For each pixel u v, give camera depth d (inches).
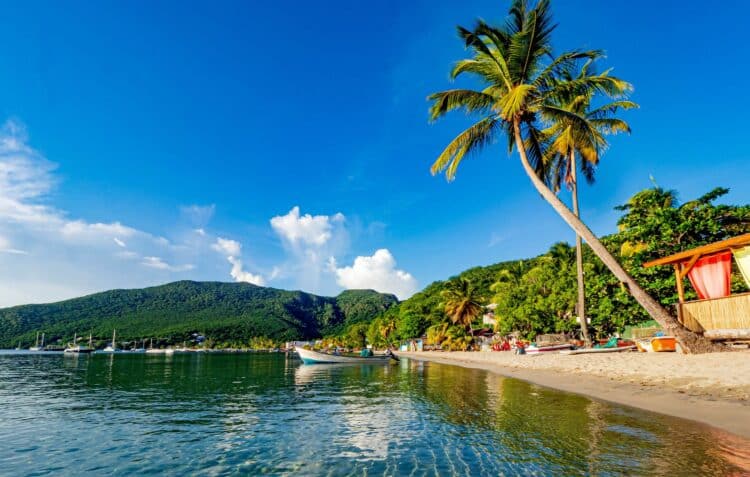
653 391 482.3
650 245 837.2
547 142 907.4
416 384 763.4
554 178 1063.6
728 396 410.9
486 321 2455.7
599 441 298.2
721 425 325.7
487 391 606.2
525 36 723.4
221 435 366.3
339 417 443.5
